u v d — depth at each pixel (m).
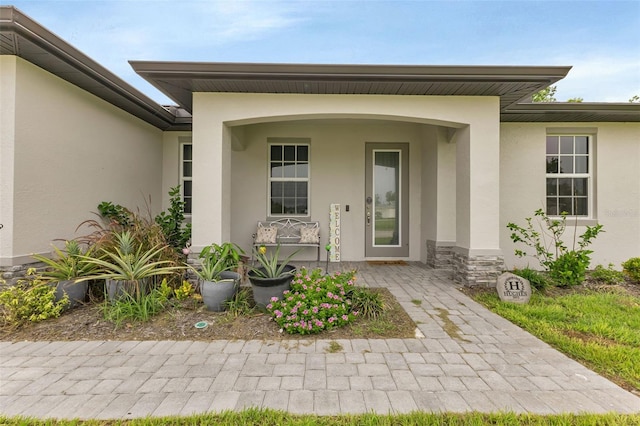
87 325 3.18
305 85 4.26
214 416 1.87
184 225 6.76
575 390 2.15
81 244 4.45
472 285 4.71
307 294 3.29
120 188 5.39
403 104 4.61
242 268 4.76
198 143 4.51
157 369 2.40
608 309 3.70
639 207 6.15
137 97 4.98
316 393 2.10
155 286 3.90
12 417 1.85
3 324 3.12
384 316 3.47
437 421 1.82
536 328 3.18
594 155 6.22
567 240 6.19
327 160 6.97
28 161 3.65
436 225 6.12
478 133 4.69
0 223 3.43
